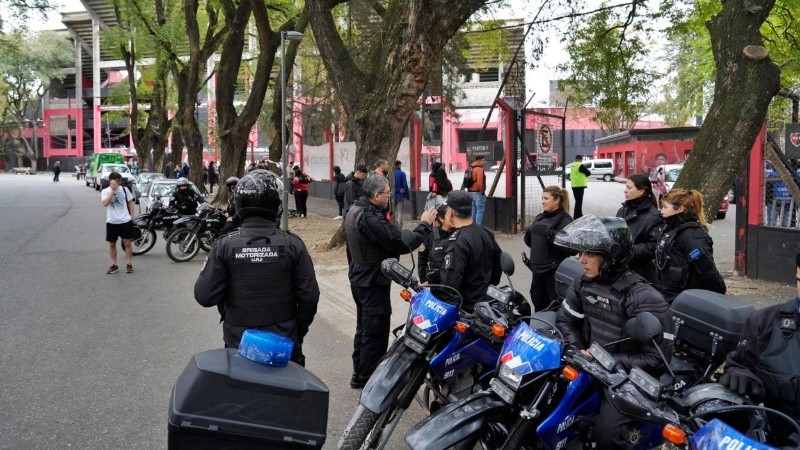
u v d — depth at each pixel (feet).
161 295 33.53
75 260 45.27
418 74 43.01
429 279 18.99
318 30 48.11
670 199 17.21
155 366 21.66
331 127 101.55
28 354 22.91
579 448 12.17
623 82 55.57
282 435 8.49
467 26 79.30
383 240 18.44
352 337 25.76
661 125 186.39
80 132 280.31
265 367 8.73
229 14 82.84
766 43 52.65
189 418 8.20
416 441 11.51
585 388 11.76
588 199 85.76
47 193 134.31
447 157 143.64
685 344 13.50
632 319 10.81
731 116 26.12
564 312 13.38
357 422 13.46
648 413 9.51
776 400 10.24
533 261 21.91
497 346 13.96
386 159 44.73
